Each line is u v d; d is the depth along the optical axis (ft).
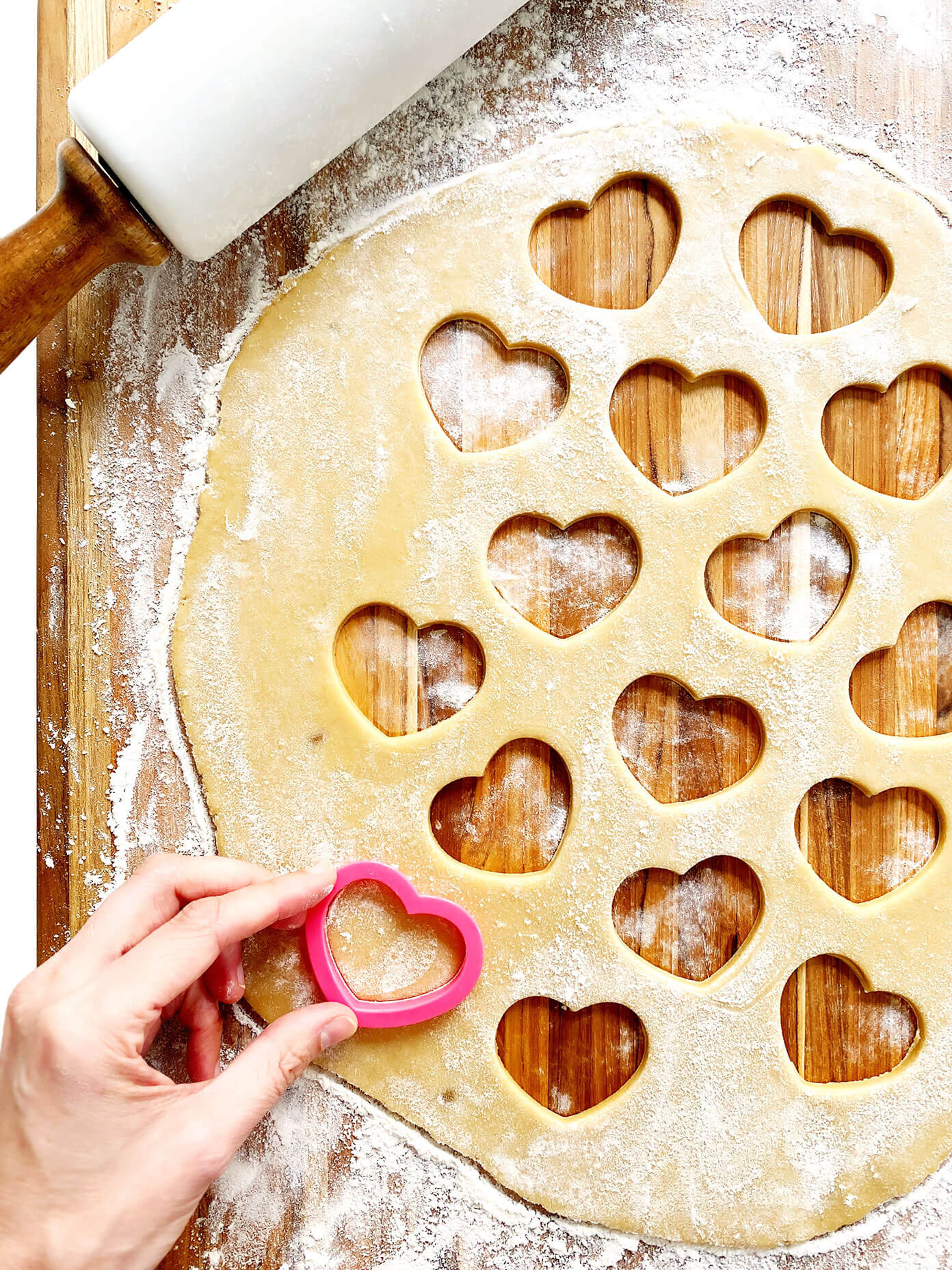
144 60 0.97
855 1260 1.15
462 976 1.10
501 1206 1.13
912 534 1.16
